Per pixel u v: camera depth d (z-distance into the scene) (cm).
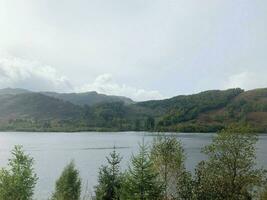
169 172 4759
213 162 4144
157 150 4794
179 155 4788
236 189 4000
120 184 5312
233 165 4075
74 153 19488
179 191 4069
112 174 5588
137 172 4481
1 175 5097
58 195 6172
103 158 16925
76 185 6278
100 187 5503
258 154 16300
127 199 4478
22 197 5100
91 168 13300
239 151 4069
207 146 4228
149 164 4503
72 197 6219
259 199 4266
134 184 4459
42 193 8556
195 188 3944
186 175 4094
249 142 4097
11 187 5009
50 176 11425
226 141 4106
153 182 4453
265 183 4234
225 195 3919
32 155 18375
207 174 4062
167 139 4825
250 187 4147
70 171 6262
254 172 4134
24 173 5288
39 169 13175
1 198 4978
